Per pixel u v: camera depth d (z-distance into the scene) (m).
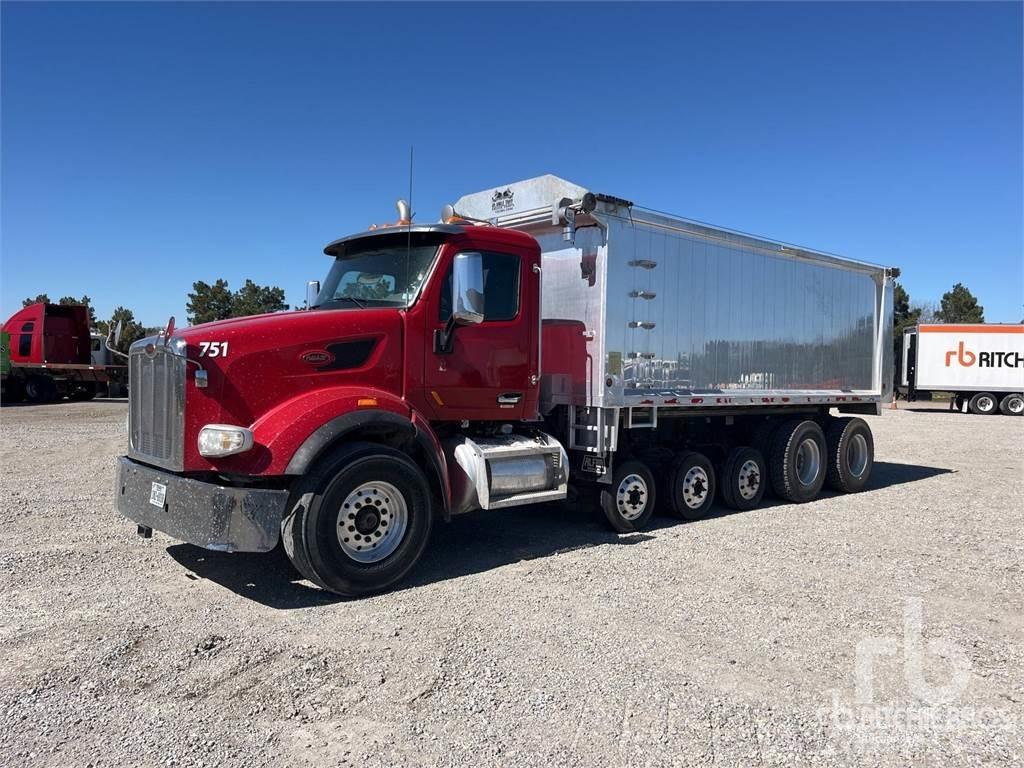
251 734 3.45
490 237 6.50
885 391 11.45
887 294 11.46
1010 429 23.00
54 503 8.62
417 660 4.29
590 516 8.58
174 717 3.59
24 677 4.00
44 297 47.00
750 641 4.70
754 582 5.98
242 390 5.27
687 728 3.56
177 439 5.20
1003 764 3.29
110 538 7.02
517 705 3.77
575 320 7.44
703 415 8.82
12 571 5.93
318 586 5.38
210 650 4.39
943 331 32.59
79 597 5.33
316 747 3.34
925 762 3.30
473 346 6.38
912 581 6.11
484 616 5.05
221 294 38.72
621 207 7.28
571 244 7.39
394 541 5.61
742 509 9.30
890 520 8.69
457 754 3.30
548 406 7.66
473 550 6.91
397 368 5.95
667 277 7.95
